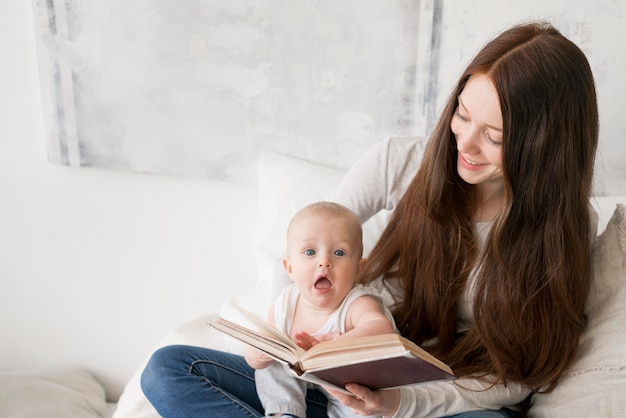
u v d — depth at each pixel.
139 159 1.78
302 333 1.14
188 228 1.86
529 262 1.25
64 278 1.94
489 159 1.18
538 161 1.17
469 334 1.33
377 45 1.62
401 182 1.40
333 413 1.29
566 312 1.27
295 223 1.26
